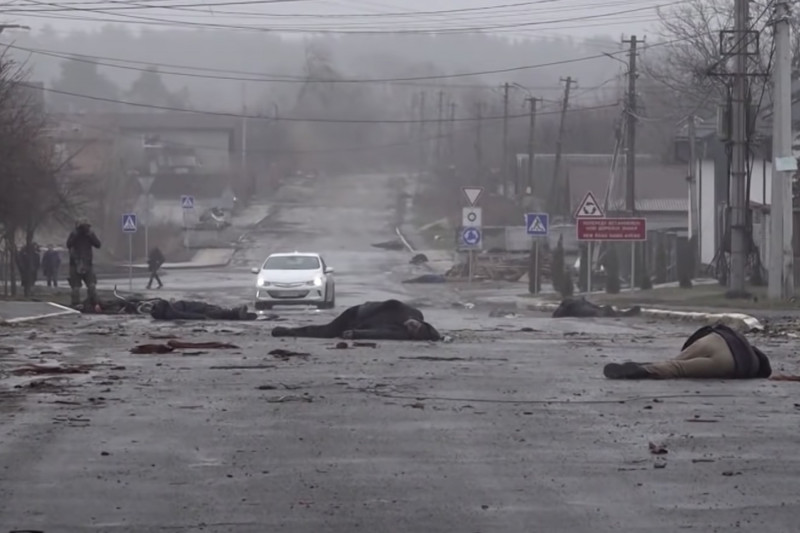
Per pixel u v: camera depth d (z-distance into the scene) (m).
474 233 130.88
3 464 25.84
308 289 95.38
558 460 26.53
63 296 113.44
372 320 57.97
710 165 164.88
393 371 42.88
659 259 142.75
